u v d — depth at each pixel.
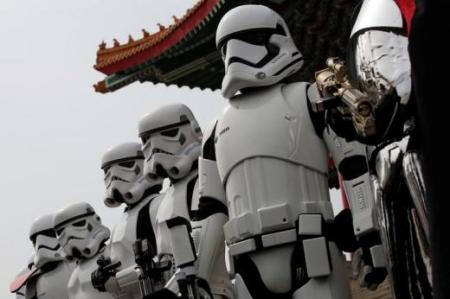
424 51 2.85
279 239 6.85
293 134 7.01
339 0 16.70
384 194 4.11
